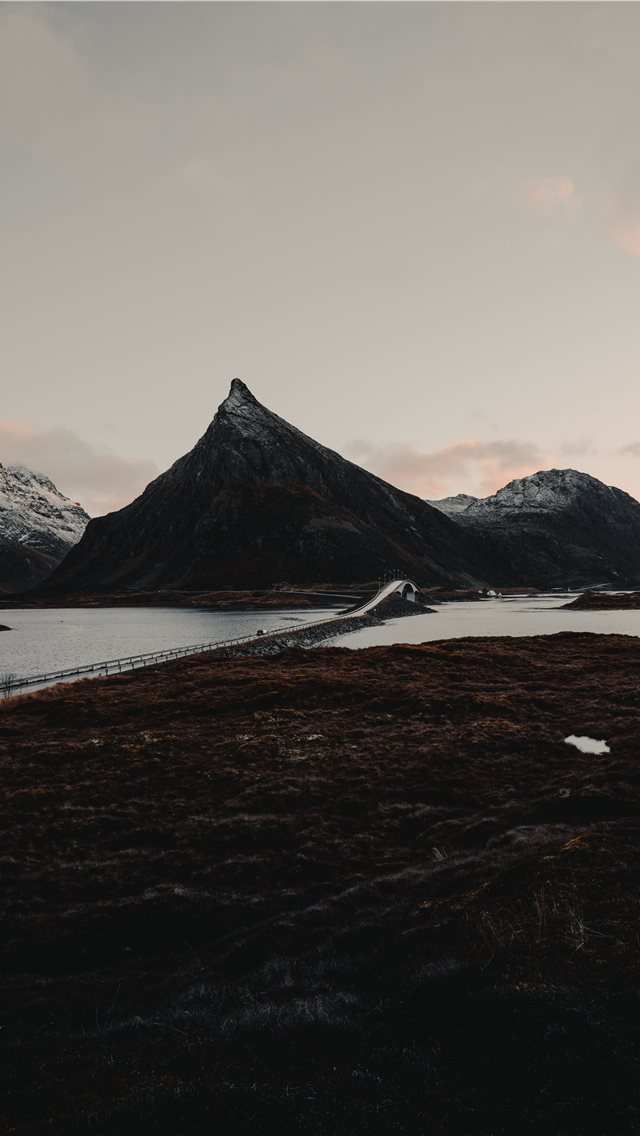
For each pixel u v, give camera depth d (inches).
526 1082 288.5
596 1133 253.3
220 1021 399.5
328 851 779.4
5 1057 394.9
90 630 7175.2
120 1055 376.2
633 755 1104.8
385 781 1051.9
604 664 2322.8
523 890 509.7
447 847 764.0
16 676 3240.7
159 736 1412.4
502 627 5664.4
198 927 605.9
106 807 967.6
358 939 520.7
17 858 786.2
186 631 6624.0
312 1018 373.7
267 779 1075.3
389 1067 316.5
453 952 435.5
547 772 1071.6
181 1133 278.5
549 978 365.4
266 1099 296.8
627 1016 323.9
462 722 1460.4
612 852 566.9
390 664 2459.4
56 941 580.4
